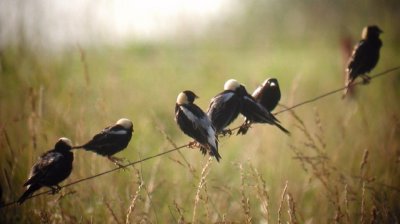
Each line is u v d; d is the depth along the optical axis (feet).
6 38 56.08
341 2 161.79
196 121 36.94
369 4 150.00
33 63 55.72
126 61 79.77
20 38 56.39
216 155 35.73
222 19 139.44
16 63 55.36
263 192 36.83
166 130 56.24
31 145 42.39
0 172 41.57
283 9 170.81
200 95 72.95
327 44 153.69
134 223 36.76
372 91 71.46
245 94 39.78
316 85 81.35
